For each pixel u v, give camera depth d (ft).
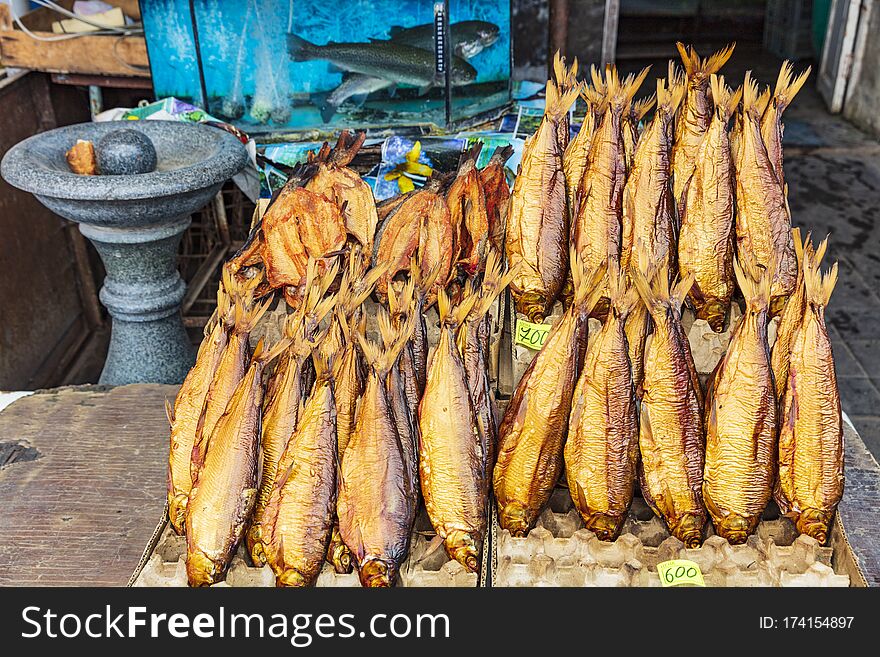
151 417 9.18
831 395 6.26
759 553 6.28
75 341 15.83
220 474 6.06
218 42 12.27
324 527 6.01
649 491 6.33
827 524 6.33
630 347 6.38
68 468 8.33
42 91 14.15
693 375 6.36
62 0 15.58
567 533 6.51
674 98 6.85
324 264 7.06
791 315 6.37
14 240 13.62
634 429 6.21
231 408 6.15
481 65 12.60
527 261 6.93
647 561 6.26
